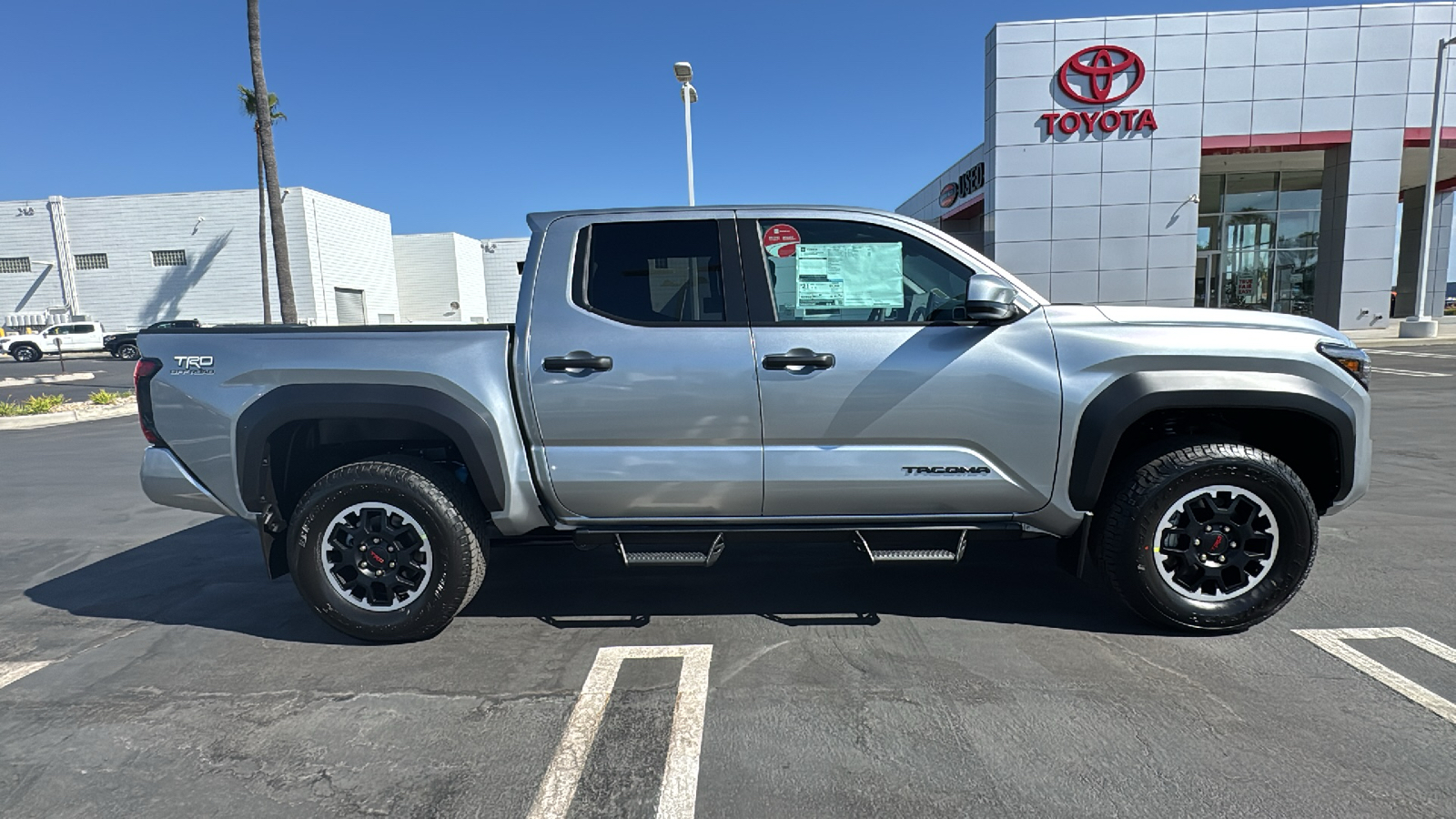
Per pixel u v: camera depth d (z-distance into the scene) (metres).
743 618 3.67
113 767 2.52
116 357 33.19
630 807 2.26
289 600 4.07
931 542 3.35
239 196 37.94
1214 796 2.25
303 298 38.25
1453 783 2.29
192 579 4.44
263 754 2.58
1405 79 19.34
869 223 3.37
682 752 2.54
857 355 3.20
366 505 3.31
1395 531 4.75
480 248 51.41
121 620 3.81
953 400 3.20
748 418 3.22
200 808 2.29
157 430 3.37
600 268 3.36
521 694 2.96
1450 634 3.31
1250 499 3.24
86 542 5.24
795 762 2.47
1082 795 2.27
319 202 38.78
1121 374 3.19
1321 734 2.56
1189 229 20.19
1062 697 2.85
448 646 3.41
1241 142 19.84
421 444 3.69
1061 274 20.70
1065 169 20.36
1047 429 3.21
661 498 3.30
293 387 3.28
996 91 20.31
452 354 3.27
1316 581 3.94
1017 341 3.22
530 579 4.28
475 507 3.43
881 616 3.66
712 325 3.26
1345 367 3.25
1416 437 7.92
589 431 3.25
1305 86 19.56
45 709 2.91
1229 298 23.59
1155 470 3.21
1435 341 19.55
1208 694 2.84
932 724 2.68
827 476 3.24
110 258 38.75
